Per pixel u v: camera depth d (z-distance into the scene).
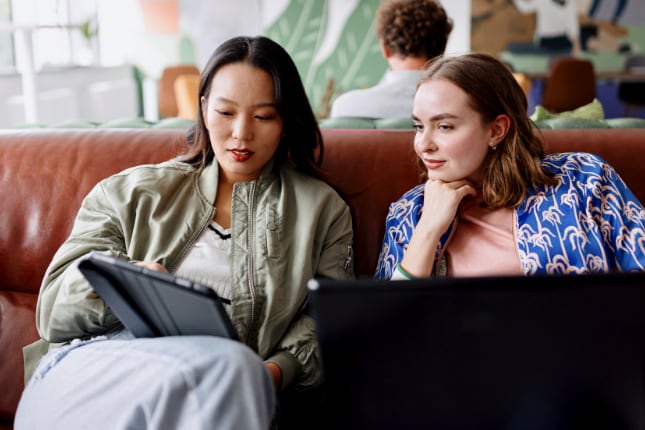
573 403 0.90
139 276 1.08
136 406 1.11
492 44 7.31
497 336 0.88
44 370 1.31
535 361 0.89
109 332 1.40
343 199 1.66
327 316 0.89
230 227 1.52
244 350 1.10
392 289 0.87
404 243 1.52
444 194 1.43
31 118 4.41
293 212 1.55
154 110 7.28
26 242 1.70
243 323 1.44
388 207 1.65
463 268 1.47
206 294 1.03
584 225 1.41
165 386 1.09
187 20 7.22
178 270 1.47
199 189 1.54
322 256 1.54
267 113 1.49
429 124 1.43
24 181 1.73
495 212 1.49
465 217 1.50
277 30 7.25
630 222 1.43
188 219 1.50
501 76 1.45
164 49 7.27
